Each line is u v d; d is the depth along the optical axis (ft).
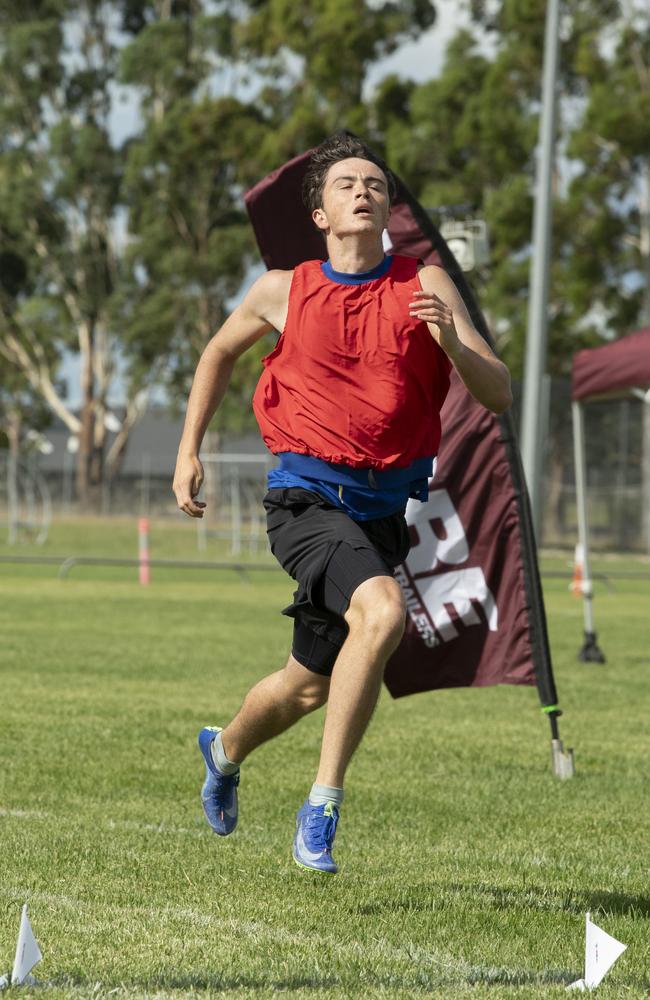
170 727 53.21
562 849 34.58
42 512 345.10
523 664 45.70
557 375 317.42
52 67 363.56
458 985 22.56
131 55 348.18
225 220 360.89
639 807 40.65
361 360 26.22
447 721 59.00
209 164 346.33
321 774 24.75
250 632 97.09
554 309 312.29
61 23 371.97
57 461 575.79
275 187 42.39
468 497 45.44
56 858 31.35
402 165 308.81
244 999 21.27
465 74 304.71
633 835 36.65
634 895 29.84
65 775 42.65
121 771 43.52
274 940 25.03
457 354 24.79
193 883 29.55
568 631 105.40
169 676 70.38
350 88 314.96
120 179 362.12
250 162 325.01
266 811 38.04
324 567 25.57
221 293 357.20
